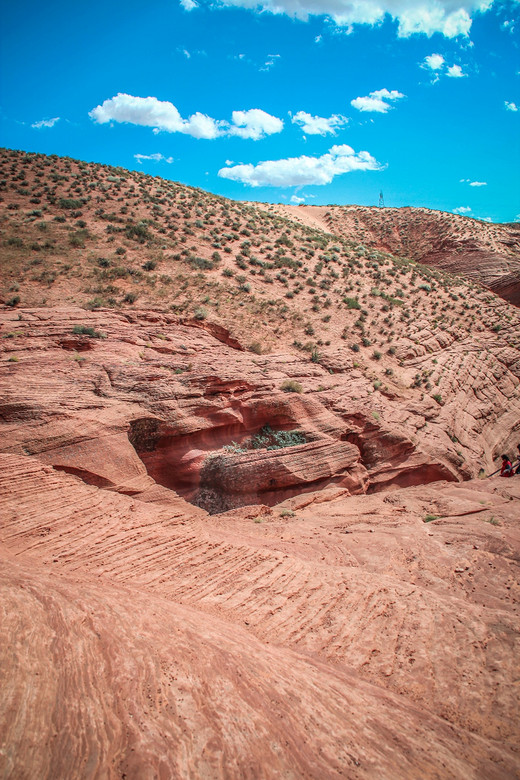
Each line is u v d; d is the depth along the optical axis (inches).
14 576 287.9
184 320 924.0
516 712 237.0
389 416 884.6
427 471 840.3
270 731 188.9
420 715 228.7
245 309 1095.6
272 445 730.8
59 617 240.5
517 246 2758.4
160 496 570.3
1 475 456.8
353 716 214.4
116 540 398.0
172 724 179.5
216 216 1675.7
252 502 641.0
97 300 925.2
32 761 145.5
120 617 258.4
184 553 400.8
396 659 281.6
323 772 171.6
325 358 968.3
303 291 1311.5
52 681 187.8
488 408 1240.8
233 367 791.7
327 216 3567.9
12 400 559.8
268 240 1614.2
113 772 149.8
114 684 196.2
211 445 692.1
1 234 1151.0
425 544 479.2
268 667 242.4
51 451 526.6
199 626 275.4
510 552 457.7
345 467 727.7
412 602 346.9
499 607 356.5
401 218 3339.1
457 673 267.9
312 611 330.6
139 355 757.9
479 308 1692.9
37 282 958.4
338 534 514.9
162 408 652.1
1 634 207.2
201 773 157.6
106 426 583.5
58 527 401.1
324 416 777.6
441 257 2763.3
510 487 722.8
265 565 395.2
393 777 176.1
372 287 1512.1
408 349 1195.9
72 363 682.8
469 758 199.0
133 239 1289.4
